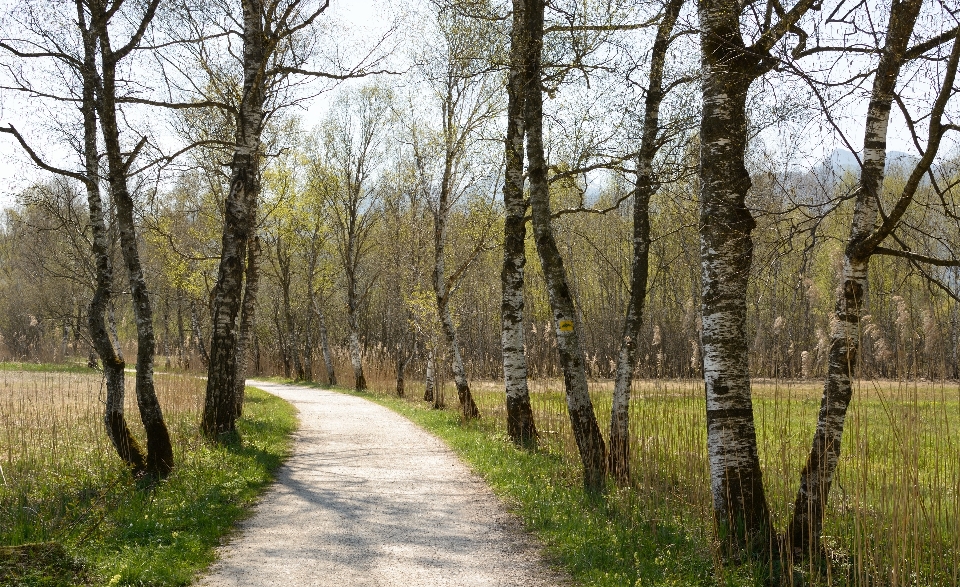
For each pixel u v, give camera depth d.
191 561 6.69
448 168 20.88
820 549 6.54
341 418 20.42
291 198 28.84
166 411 16.52
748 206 6.86
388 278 42.94
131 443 10.05
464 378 19.09
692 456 8.80
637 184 10.73
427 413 20.70
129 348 51.91
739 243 6.91
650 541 7.22
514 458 12.34
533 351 27.98
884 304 12.15
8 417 14.68
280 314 52.91
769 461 10.06
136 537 7.26
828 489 6.51
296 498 9.68
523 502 9.22
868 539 6.50
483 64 13.42
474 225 21.19
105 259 10.27
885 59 5.89
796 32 6.25
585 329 38.25
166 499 8.75
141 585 5.95
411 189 28.45
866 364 8.99
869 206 6.25
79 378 32.12
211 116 19.97
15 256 41.50
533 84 10.73
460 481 11.02
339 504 9.33
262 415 19.09
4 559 5.90
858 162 5.37
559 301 10.17
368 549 7.26
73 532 7.26
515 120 14.31
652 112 10.35
